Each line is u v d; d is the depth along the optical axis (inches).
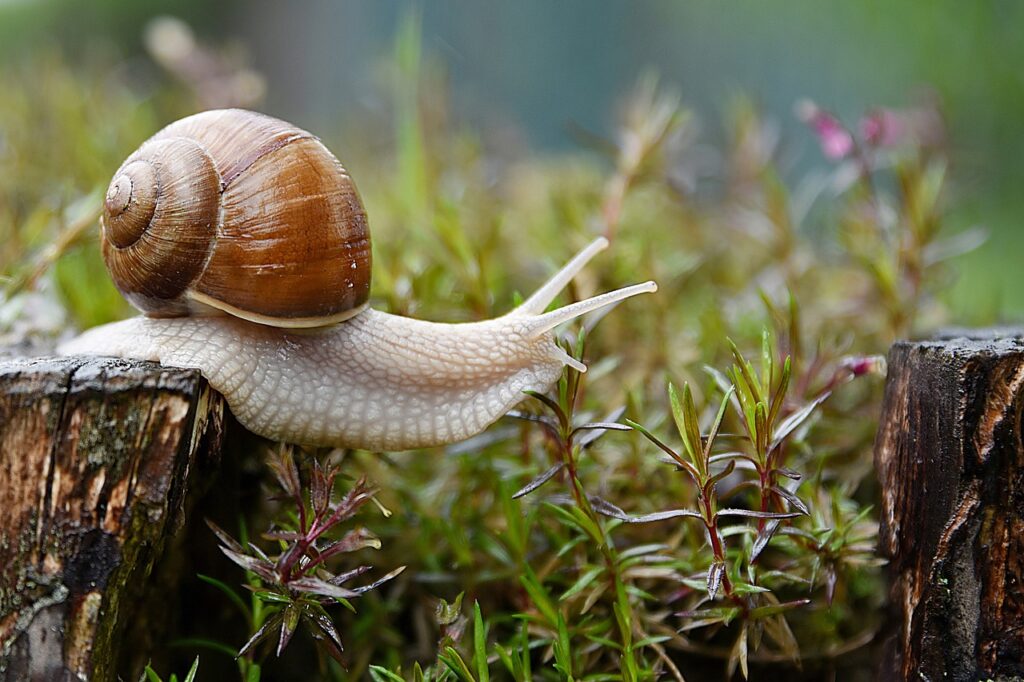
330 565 13.1
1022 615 12.0
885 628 12.8
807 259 17.9
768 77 38.4
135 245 12.9
